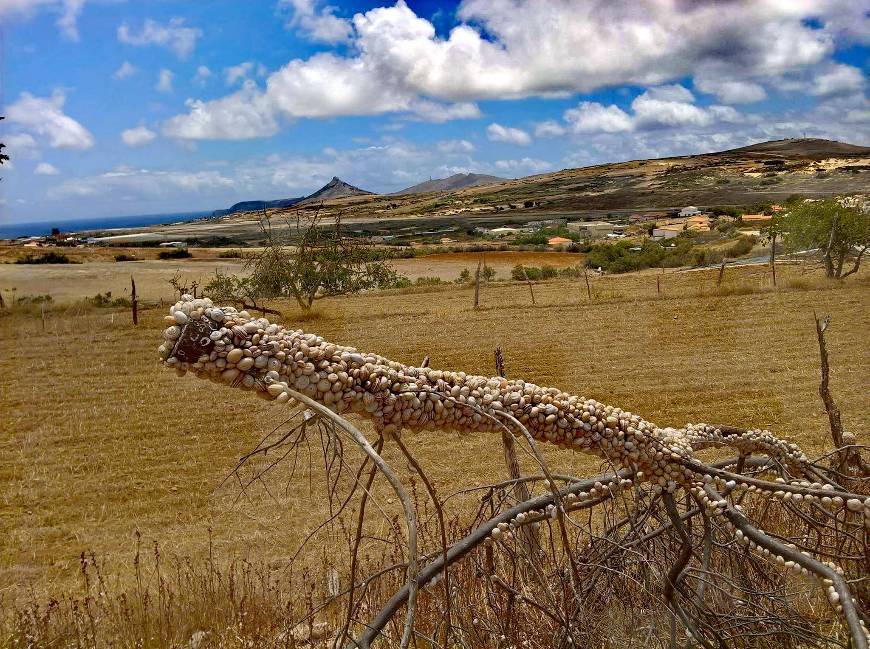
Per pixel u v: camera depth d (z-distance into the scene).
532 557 3.62
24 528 8.98
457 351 18.77
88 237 136.25
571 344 19.06
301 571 6.86
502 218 173.50
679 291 26.86
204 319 2.24
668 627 3.48
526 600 3.18
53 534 8.80
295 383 2.31
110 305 26.81
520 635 3.51
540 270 40.59
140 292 35.78
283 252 25.39
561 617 3.10
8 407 14.12
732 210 112.50
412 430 2.59
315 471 10.37
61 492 10.14
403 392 2.48
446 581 2.36
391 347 19.41
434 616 3.62
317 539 7.95
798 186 155.75
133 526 8.98
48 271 47.72
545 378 16.11
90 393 14.92
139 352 18.25
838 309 21.52
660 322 21.16
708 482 3.09
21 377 16.17
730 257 42.97
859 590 3.76
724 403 13.70
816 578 2.99
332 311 25.02
